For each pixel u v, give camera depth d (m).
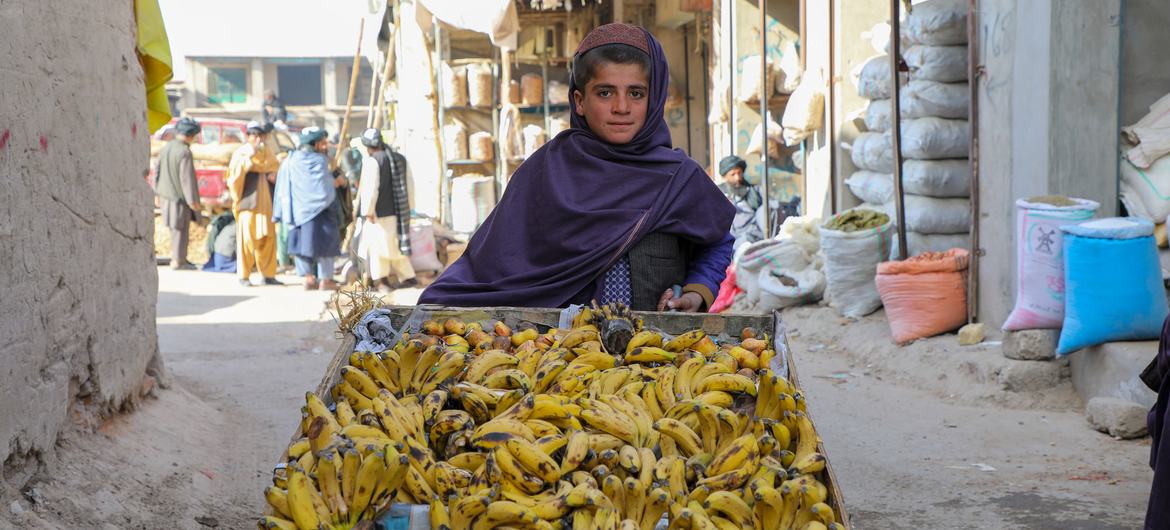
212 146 18.06
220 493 4.69
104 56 4.98
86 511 3.94
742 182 11.72
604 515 2.06
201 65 39.41
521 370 2.91
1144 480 5.10
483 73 17.11
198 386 7.16
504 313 3.36
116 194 5.11
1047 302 6.68
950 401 6.88
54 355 4.20
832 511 2.13
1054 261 6.59
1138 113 7.23
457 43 17.80
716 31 14.80
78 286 4.50
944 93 8.76
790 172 13.60
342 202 14.44
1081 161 6.93
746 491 2.19
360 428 2.38
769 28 13.44
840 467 5.47
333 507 2.11
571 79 3.55
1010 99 7.44
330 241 13.30
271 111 33.03
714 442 2.50
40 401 4.03
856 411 6.65
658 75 3.50
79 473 4.19
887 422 6.36
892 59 8.36
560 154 3.53
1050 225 6.56
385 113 20.30
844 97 10.70
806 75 11.58
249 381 7.45
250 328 10.04
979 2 7.88
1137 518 4.56
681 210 3.46
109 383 4.91
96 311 4.74
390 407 2.50
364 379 2.73
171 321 10.43
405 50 17.59
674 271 3.52
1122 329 6.15
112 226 5.03
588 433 2.48
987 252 7.77
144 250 5.66
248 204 13.78
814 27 11.70
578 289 3.46
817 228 10.33
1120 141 7.07
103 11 4.97
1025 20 7.22
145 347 5.64
